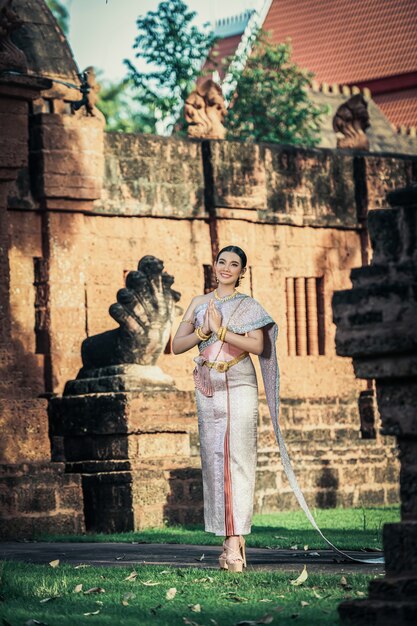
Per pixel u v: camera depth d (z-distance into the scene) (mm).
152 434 17156
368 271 6629
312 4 45281
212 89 23016
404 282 6484
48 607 7695
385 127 37219
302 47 44750
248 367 9680
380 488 22234
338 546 11930
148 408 17125
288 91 31953
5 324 16469
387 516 18062
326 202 24172
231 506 9492
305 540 13000
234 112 31875
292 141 31859
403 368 6496
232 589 8305
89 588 8539
